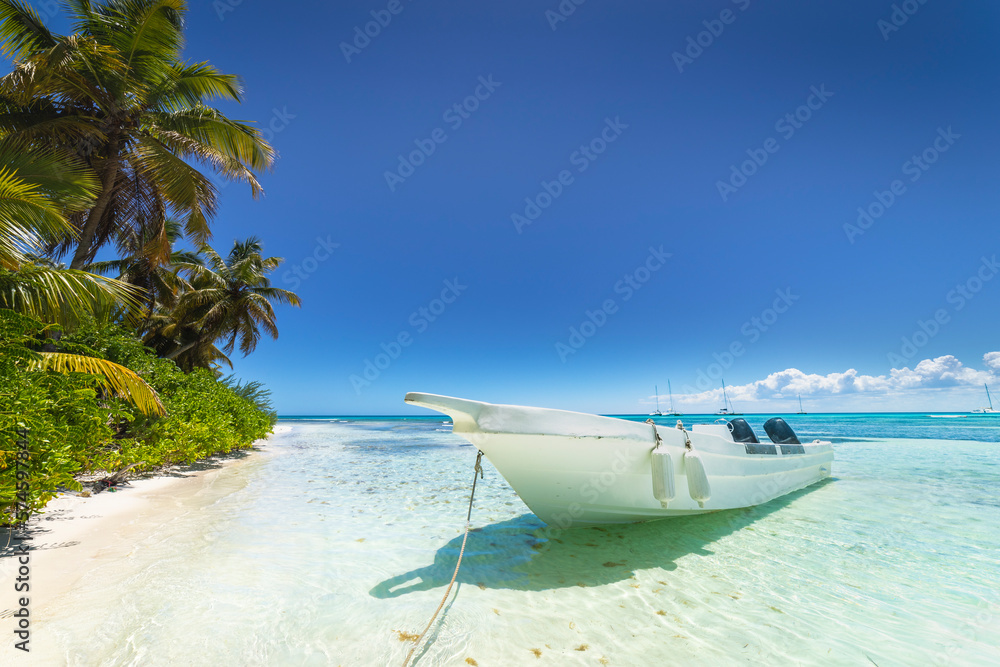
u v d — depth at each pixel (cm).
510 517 585
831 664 247
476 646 259
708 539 482
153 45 1098
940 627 290
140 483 744
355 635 266
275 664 231
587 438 418
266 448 1583
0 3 951
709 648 262
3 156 771
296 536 478
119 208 1241
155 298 1805
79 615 273
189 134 1162
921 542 477
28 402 411
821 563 411
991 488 795
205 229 1277
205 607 294
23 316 491
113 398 679
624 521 509
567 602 324
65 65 938
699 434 547
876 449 1573
